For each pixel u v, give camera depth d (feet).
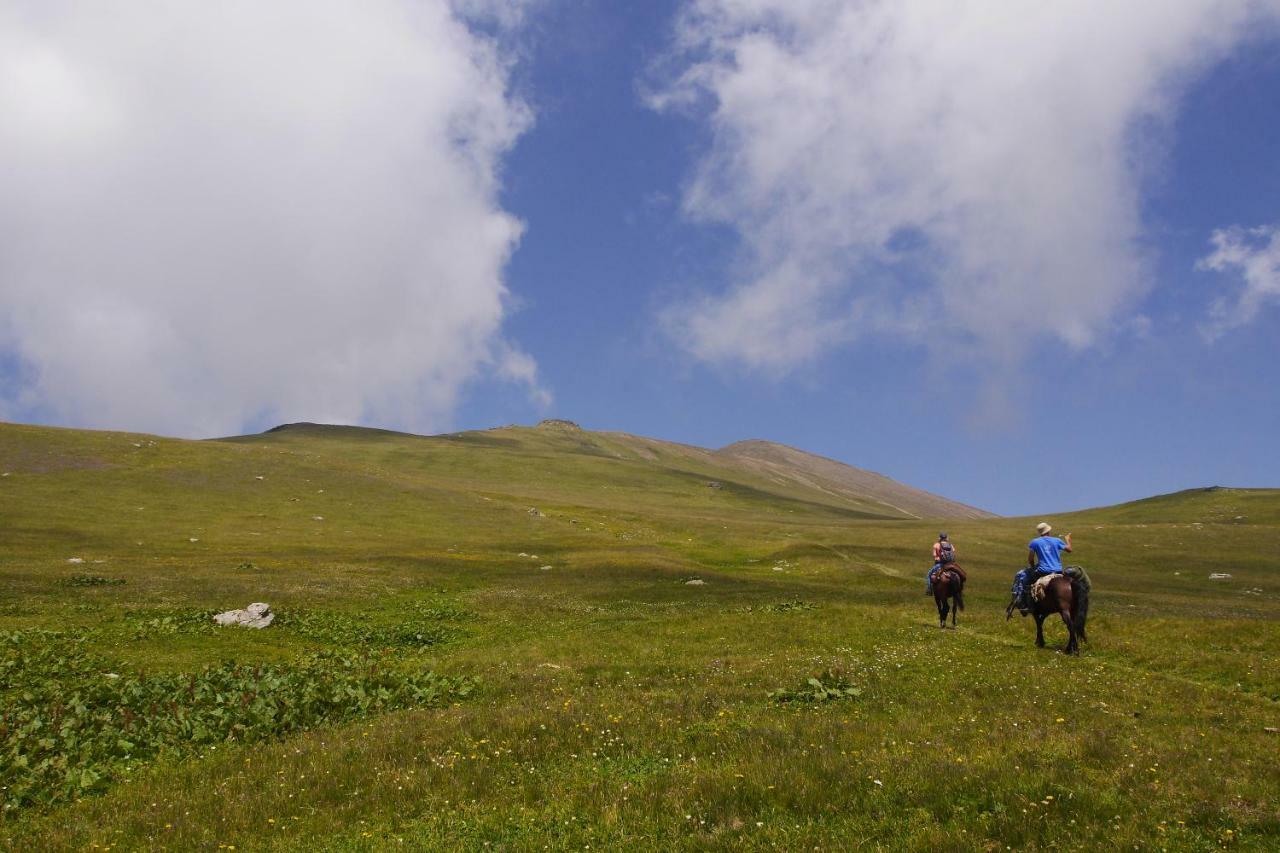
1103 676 68.03
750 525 425.69
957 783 37.14
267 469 384.27
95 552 207.00
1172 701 58.39
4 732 53.78
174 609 118.83
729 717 53.67
